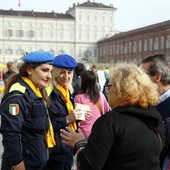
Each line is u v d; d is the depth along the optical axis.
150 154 2.62
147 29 69.38
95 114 5.16
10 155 3.29
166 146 3.36
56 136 4.46
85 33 97.31
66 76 4.69
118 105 2.76
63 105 4.59
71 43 96.38
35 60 3.60
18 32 92.69
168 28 62.06
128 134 2.57
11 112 3.35
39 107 3.57
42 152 3.62
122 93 2.68
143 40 71.25
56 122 4.43
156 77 3.78
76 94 5.48
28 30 93.31
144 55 70.81
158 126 2.79
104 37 98.44
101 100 5.31
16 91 3.45
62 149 4.49
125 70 2.75
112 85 2.75
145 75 2.78
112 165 2.60
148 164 2.61
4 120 3.35
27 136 3.53
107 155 2.55
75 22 96.25
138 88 2.68
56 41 95.19
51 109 4.41
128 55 77.88
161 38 64.56
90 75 5.25
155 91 2.75
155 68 3.76
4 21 91.69
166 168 3.38
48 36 94.69
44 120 3.62
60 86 4.69
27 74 3.71
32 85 3.63
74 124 4.81
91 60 97.06
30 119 3.52
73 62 4.73
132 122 2.62
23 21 92.69
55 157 4.52
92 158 2.53
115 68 2.82
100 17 98.00
